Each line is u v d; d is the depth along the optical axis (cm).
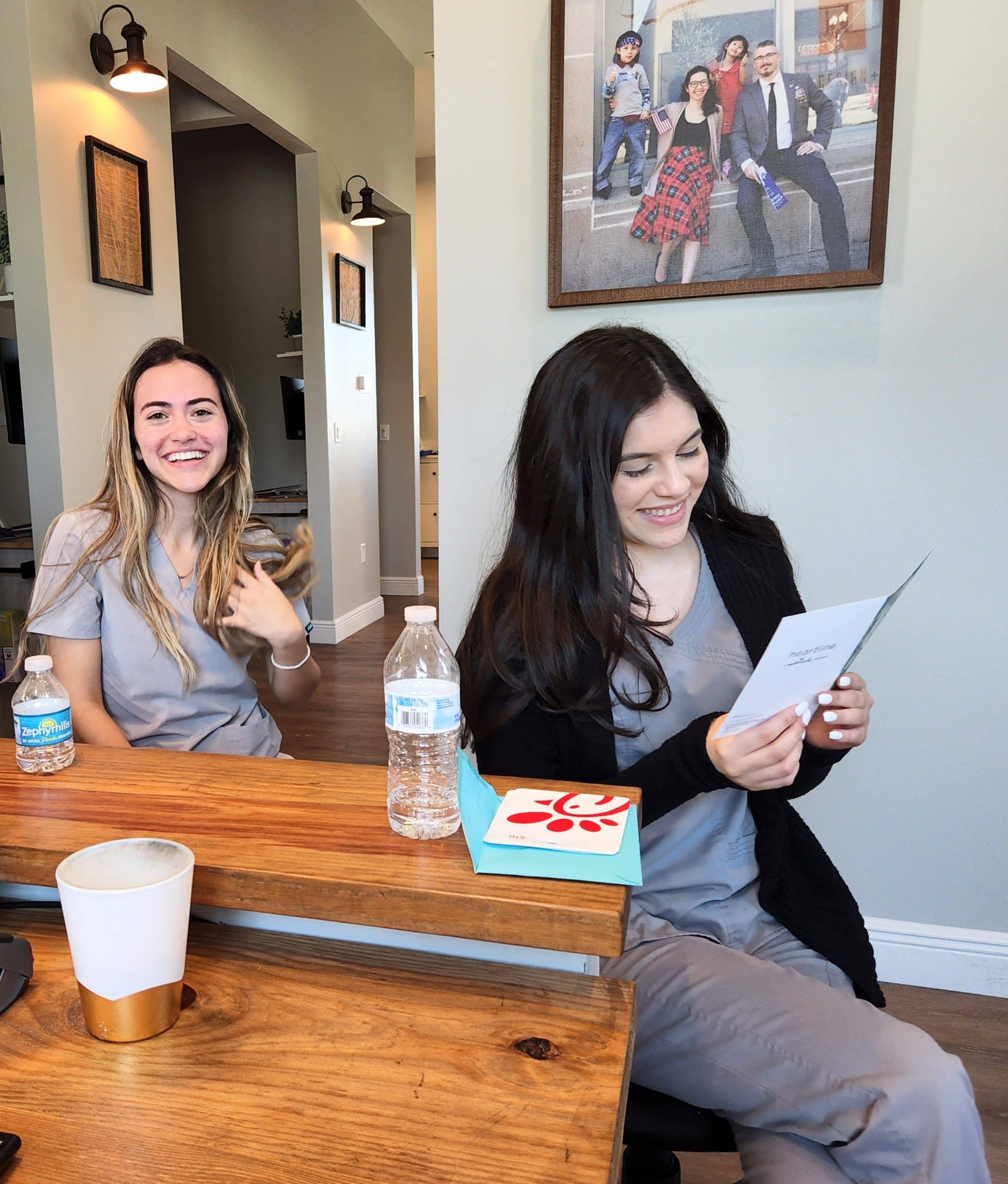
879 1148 74
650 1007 90
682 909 108
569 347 109
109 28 319
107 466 147
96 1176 51
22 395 321
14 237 297
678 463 108
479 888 67
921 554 182
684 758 95
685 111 173
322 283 484
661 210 178
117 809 83
